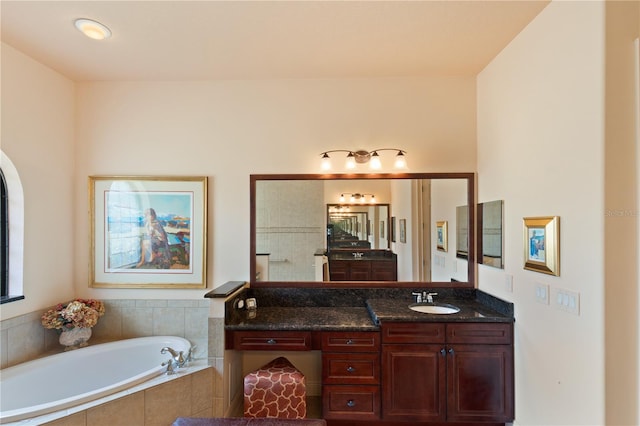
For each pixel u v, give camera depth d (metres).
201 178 2.68
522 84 2.01
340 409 2.18
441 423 2.25
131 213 2.70
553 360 1.74
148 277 2.70
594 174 1.46
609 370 1.41
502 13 1.83
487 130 2.48
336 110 2.70
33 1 1.70
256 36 2.05
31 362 2.19
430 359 2.17
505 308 2.21
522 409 2.04
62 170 2.58
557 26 1.70
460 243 2.67
